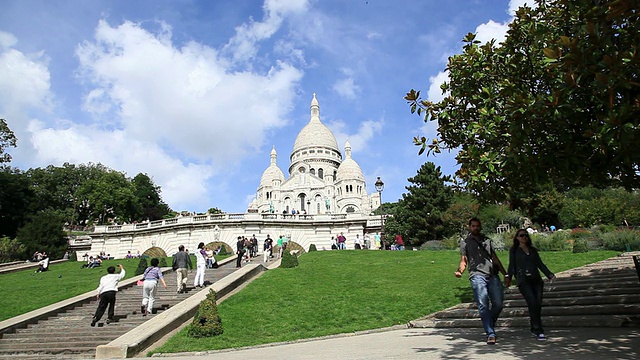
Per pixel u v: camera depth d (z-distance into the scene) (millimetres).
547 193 51844
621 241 31859
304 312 16125
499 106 12438
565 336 9328
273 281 22156
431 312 15367
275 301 17781
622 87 8258
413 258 29953
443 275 21922
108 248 62594
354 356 8773
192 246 57562
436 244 47781
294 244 58844
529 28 12258
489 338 8930
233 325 14680
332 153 133750
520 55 12422
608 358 6852
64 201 101312
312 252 38375
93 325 15297
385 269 25141
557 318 11258
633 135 7848
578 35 9211
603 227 41875
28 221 70125
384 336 12234
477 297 9289
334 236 59906
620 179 11352
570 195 56500
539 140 10867
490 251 9789
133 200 95750
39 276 33562
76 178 104312
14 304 21156
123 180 95500
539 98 9648
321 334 13477
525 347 8359
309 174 118500
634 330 9453
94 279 28594
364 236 57781
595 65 8406
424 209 54344
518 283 9703
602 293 12961
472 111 13578
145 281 17047
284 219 59469
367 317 15344
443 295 17406
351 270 25547
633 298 11508
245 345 12617
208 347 12500
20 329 15883
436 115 14398
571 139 10258
